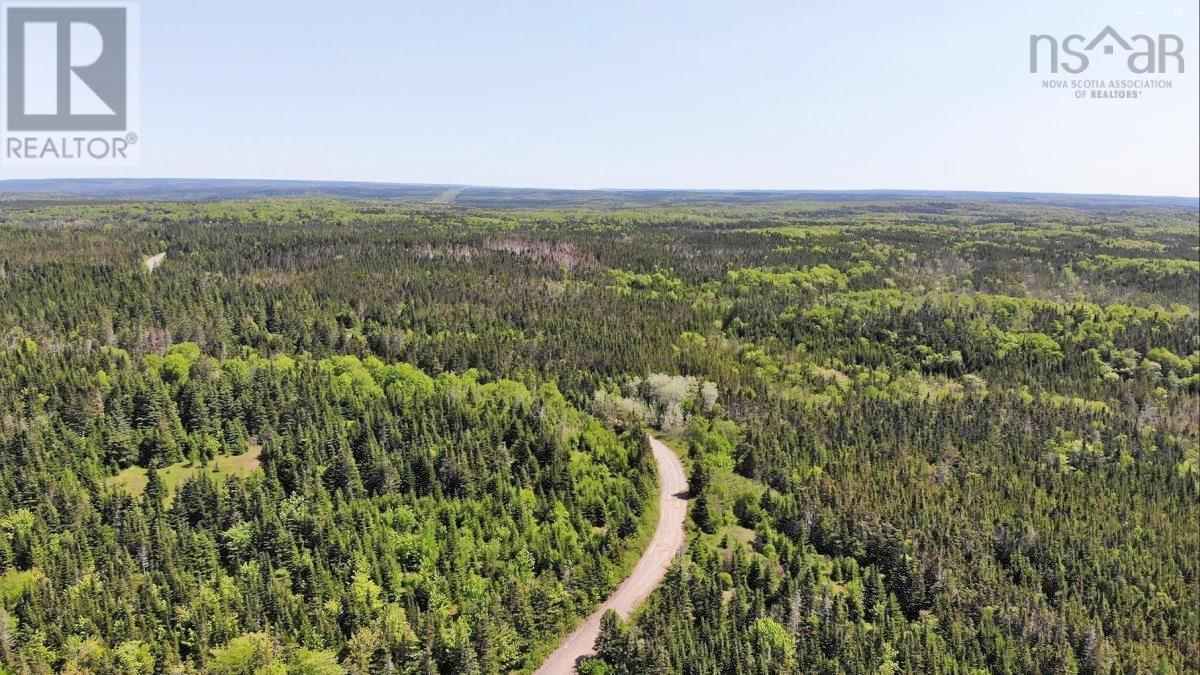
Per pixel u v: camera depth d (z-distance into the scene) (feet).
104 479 415.23
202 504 370.53
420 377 568.41
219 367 548.31
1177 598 387.96
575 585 353.10
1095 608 372.38
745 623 326.85
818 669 305.73
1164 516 456.86
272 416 473.26
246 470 435.53
